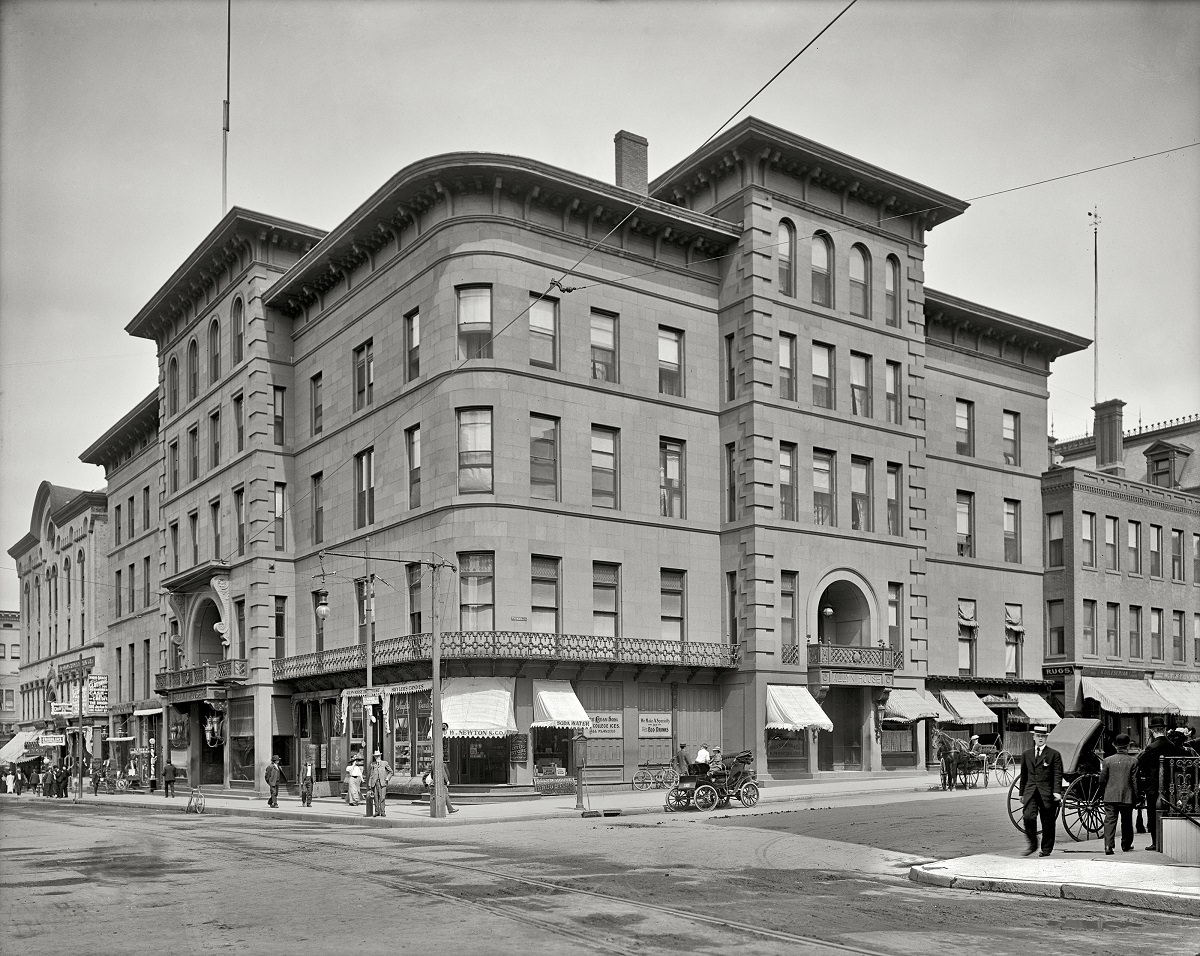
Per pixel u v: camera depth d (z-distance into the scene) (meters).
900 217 46.28
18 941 12.19
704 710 40.75
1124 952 11.46
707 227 41.44
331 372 45.09
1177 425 63.97
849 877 16.75
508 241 37.97
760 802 32.28
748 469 40.91
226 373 50.03
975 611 49.44
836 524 42.91
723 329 42.66
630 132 43.81
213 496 50.78
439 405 37.72
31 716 85.19
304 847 22.42
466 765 36.12
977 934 12.34
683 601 40.75
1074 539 52.44
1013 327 51.53
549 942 11.50
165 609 57.12
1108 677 53.00
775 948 11.26
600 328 40.03
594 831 24.66
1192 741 19.30
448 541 36.97
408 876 17.03
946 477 49.12
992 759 44.97
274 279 48.12
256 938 12.08
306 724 45.03
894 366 45.84
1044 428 53.72
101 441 68.69
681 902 14.23
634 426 40.22
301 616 46.16
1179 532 58.47
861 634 43.66
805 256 43.06
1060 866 16.80
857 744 43.25
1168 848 17.55
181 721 53.31
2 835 28.11
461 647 35.59
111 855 21.55
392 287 41.12
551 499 38.12
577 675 37.81
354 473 43.03
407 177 38.19
